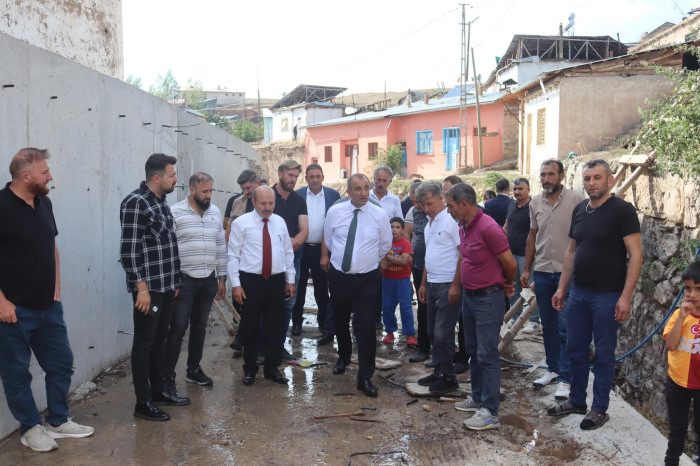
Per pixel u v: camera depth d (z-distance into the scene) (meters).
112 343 5.61
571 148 16.58
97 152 5.21
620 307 4.09
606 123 16.52
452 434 4.29
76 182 4.84
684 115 5.26
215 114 54.69
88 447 3.95
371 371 5.13
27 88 4.14
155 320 4.41
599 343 4.27
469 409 4.74
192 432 4.23
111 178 5.53
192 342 5.22
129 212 4.23
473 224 4.32
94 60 7.90
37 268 3.75
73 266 4.80
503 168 24.62
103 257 5.38
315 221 6.78
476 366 4.62
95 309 5.22
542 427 4.40
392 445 4.10
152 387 4.69
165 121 7.06
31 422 3.87
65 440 4.03
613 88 16.47
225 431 4.27
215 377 5.50
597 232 4.21
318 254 6.86
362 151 32.38
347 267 5.07
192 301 5.00
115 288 5.66
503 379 5.55
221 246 5.30
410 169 30.17
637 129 16.09
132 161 6.04
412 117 29.77
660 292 5.77
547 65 27.55
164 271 4.40
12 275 3.66
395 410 4.75
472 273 4.36
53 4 6.95
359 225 5.12
